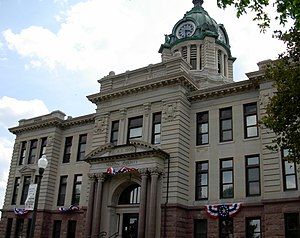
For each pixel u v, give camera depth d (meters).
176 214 31.88
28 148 49.22
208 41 56.12
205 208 32.88
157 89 37.34
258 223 30.39
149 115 37.06
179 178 33.25
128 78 40.44
